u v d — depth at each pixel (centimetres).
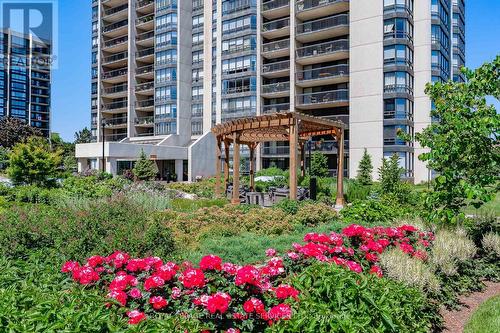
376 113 3238
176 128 4684
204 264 417
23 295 358
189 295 391
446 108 803
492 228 861
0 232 642
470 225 874
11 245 616
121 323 322
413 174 3291
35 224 691
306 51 3722
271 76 4084
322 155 3206
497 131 707
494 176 743
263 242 860
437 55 3394
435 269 635
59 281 476
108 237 644
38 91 10525
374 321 373
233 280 418
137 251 618
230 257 738
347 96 3488
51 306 325
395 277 544
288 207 1234
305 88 3897
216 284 409
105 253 605
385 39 3228
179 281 412
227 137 2141
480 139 719
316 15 3734
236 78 4134
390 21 3219
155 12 4875
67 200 1418
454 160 754
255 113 3997
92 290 423
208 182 2978
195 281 386
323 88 3788
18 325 284
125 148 3662
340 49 3512
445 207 768
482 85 774
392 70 3192
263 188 2350
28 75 10325
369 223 998
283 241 869
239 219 1078
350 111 3369
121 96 5459
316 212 1164
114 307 358
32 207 983
